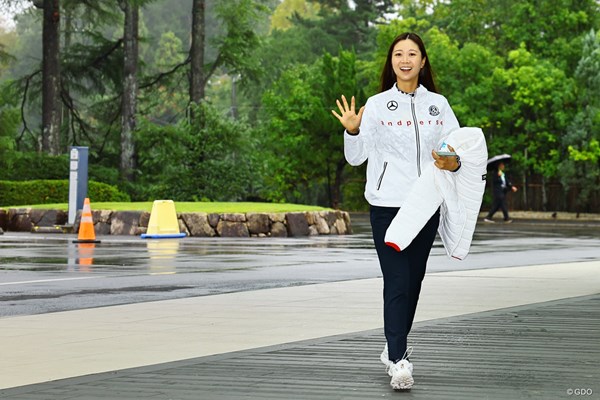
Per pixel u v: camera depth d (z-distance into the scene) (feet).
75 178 138.72
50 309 51.49
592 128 213.66
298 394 29.25
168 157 185.06
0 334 42.11
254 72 237.86
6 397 28.96
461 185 32.17
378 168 32.91
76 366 34.30
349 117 32.55
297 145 236.02
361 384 30.68
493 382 30.86
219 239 121.90
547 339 39.70
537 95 223.71
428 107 32.91
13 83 244.22
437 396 28.89
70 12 252.01
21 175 197.88
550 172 223.51
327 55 242.78
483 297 56.29
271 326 44.21
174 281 66.23
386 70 33.53
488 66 235.20
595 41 223.51
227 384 30.73
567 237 131.75
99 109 252.01
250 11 230.89
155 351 37.45
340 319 46.57
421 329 42.68
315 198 279.90
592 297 55.93
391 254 32.37
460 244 32.48
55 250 98.37
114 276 69.77
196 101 215.10
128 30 220.23
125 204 141.38
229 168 184.03
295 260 85.51
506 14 266.16
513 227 169.37
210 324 44.96
